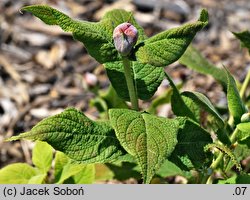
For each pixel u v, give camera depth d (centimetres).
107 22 55
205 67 73
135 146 49
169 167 68
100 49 53
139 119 51
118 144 53
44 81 111
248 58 115
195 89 107
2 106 105
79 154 52
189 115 61
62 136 51
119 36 51
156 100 82
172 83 60
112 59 54
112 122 50
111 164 73
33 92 109
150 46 52
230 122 66
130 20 58
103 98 80
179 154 56
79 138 52
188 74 110
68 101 107
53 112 105
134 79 58
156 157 49
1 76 112
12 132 100
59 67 114
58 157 64
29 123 102
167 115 99
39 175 64
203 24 51
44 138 51
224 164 61
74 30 52
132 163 72
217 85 107
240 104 57
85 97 108
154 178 71
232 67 113
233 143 58
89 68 114
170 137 50
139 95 58
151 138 50
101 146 53
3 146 96
